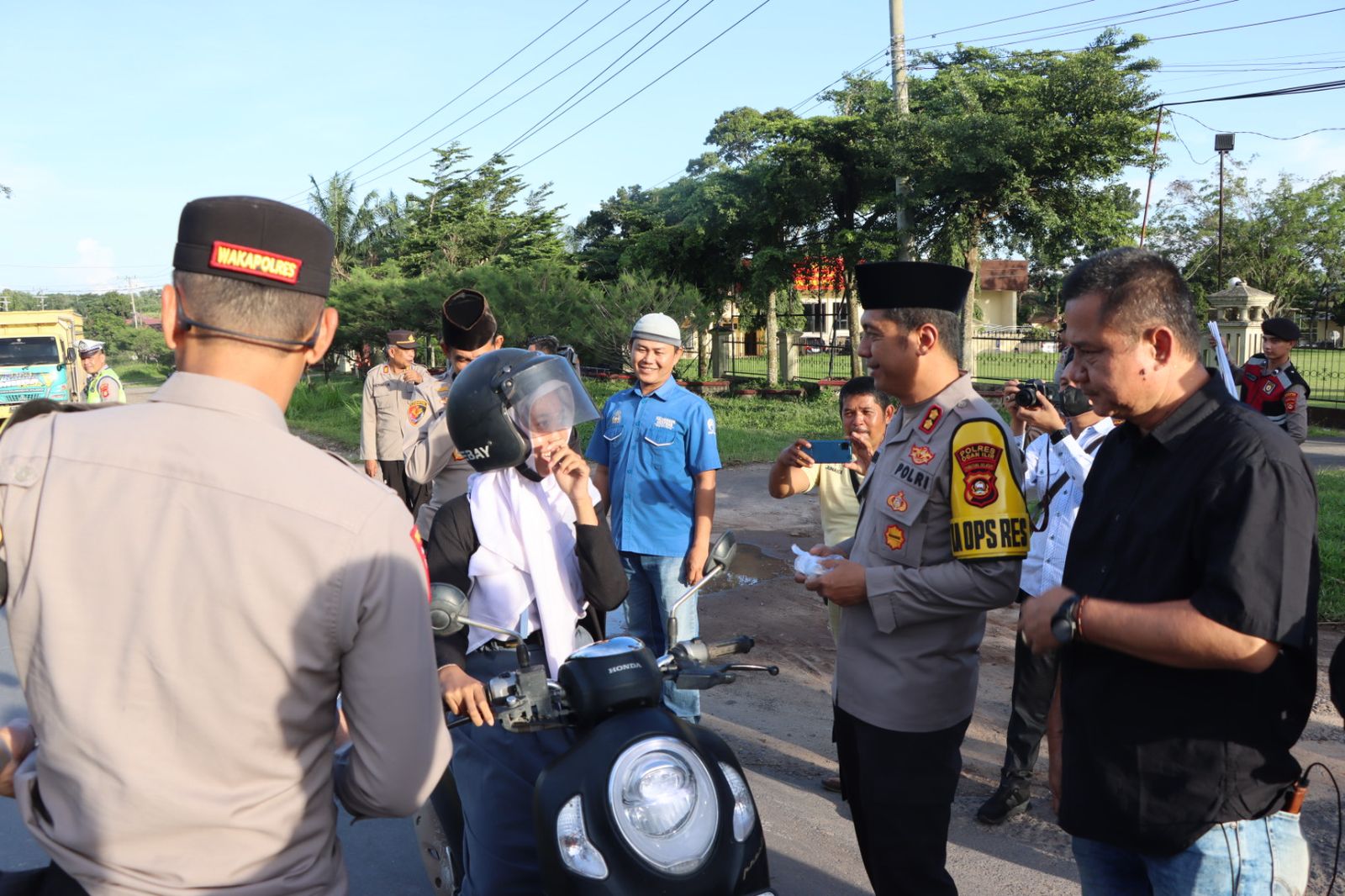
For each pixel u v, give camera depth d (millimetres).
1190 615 1812
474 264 33875
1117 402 2004
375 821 4285
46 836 1558
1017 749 3992
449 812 2994
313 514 1521
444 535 2943
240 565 1491
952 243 19125
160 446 1532
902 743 2732
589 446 4980
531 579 2906
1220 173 25328
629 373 20031
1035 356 25500
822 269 23797
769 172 22047
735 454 14281
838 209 22703
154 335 71625
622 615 5457
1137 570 2000
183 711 1496
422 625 1614
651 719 2262
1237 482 1835
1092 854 2213
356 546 1535
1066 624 1973
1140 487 2041
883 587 2656
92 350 12219
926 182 18438
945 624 2711
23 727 1733
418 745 1609
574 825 2102
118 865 1514
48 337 20734
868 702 2781
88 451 1542
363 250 41562
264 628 1495
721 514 10375
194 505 1505
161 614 1490
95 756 1499
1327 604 6402
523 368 2758
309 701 1562
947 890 2816
